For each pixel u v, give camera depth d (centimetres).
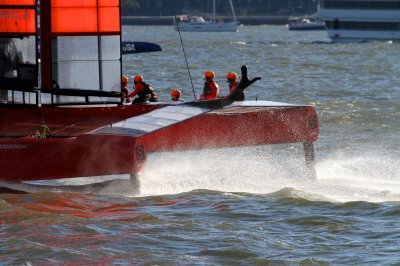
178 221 4741
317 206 5044
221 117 5684
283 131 5881
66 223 4672
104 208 5066
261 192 5512
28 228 4578
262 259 4078
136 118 5628
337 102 11525
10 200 5250
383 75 17562
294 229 4600
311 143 5988
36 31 5988
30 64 6006
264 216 4856
